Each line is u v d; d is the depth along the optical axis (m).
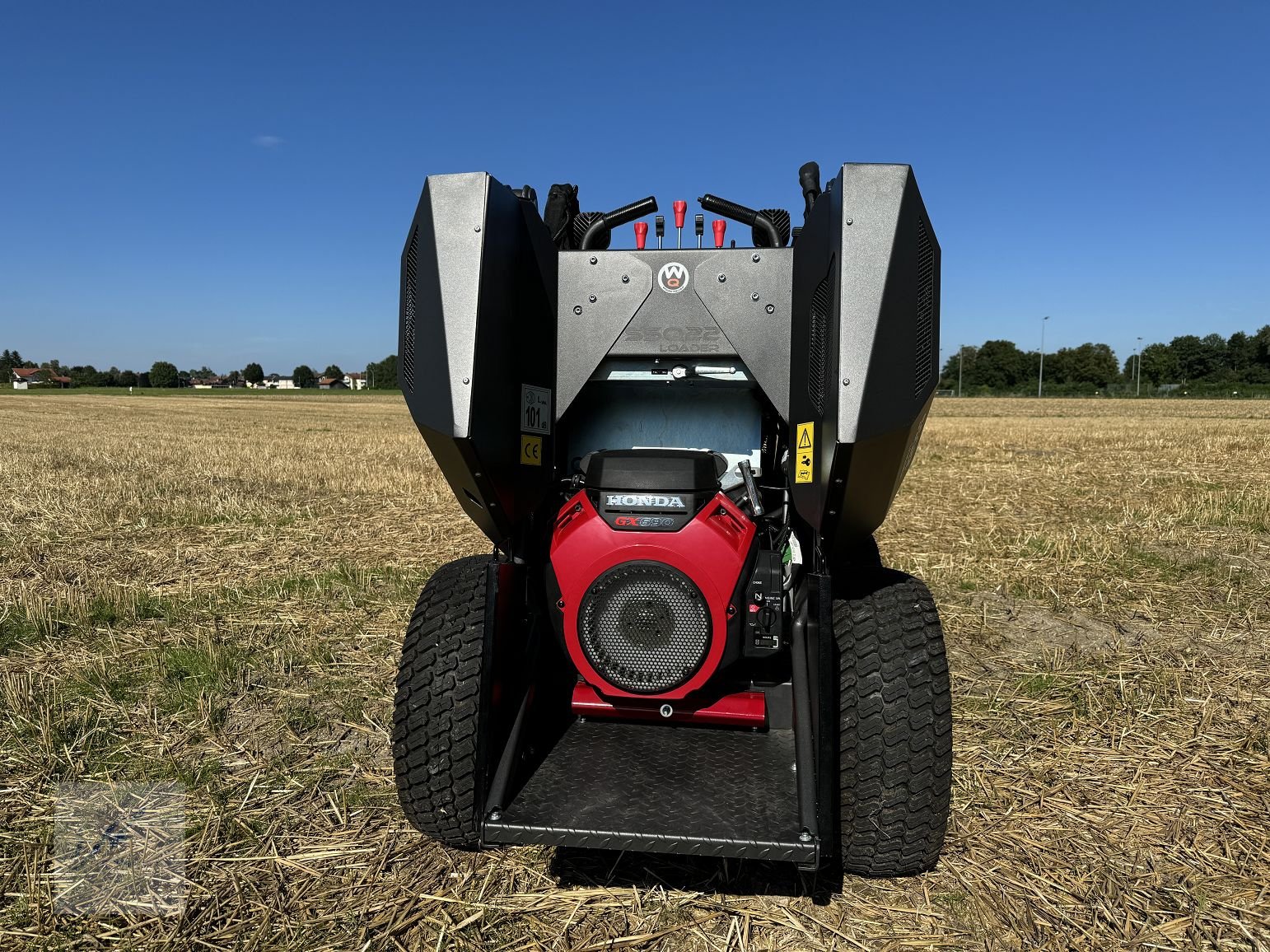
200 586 6.12
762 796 2.44
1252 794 3.26
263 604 5.66
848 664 2.53
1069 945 2.44
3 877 2.70
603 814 2.35
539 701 2.89
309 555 7.20
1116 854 2.87
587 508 2.67
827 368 2.40
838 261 2.28
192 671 4.44
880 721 2.48
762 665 2.96
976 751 3.62
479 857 2.82
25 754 3.50
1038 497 10.66
